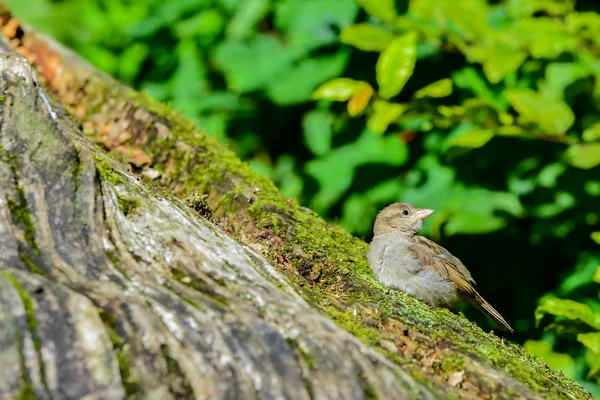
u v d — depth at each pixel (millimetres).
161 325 5387
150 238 6195
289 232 8703
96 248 5953
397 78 10117
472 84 12859
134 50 15289
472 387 6207
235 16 14242
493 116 10719
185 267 6094
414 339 6680
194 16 14781
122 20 15578
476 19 10977
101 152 8156
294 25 14086
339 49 13906
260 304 5875
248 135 14797
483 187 13438
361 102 10516
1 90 6617
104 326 5238
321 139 14141
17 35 12594
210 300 5785
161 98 14805
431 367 6355
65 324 5145
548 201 13305
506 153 13445
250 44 14367
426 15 11211
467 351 6613
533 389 6316
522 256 14445
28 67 6836
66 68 12148
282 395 5289
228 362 5340
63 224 5973
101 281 5703
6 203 5879
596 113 12805
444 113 10719
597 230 13570
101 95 11484
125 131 10930
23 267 5570
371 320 6762
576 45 11070
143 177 10148
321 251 8508
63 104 11484
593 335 9445
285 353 5480
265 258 7188
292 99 13828
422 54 13375
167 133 10570
